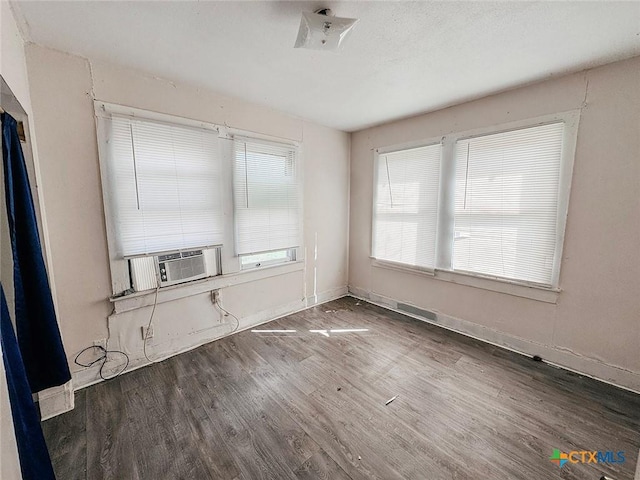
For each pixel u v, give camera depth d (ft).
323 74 7.16
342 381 6.98
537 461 4.80
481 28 5.25
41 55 5.82
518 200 8.04
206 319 8.88
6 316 3.32
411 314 11.12
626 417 5.75
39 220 5.64
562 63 6.48
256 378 7.09
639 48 5.83
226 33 5.48
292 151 10.57
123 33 5.45
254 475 4.55
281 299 11.01
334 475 4.56
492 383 6.90
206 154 8.31
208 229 8.58
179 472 4.59
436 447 5.08
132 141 7.02
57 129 6.10
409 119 10.59
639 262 6.39
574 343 7.37
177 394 6.46
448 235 9.68
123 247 7.10
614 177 6.56
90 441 5.15
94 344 6.89
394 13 4.84
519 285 8.18
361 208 12.75
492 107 8.38
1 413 2.63
